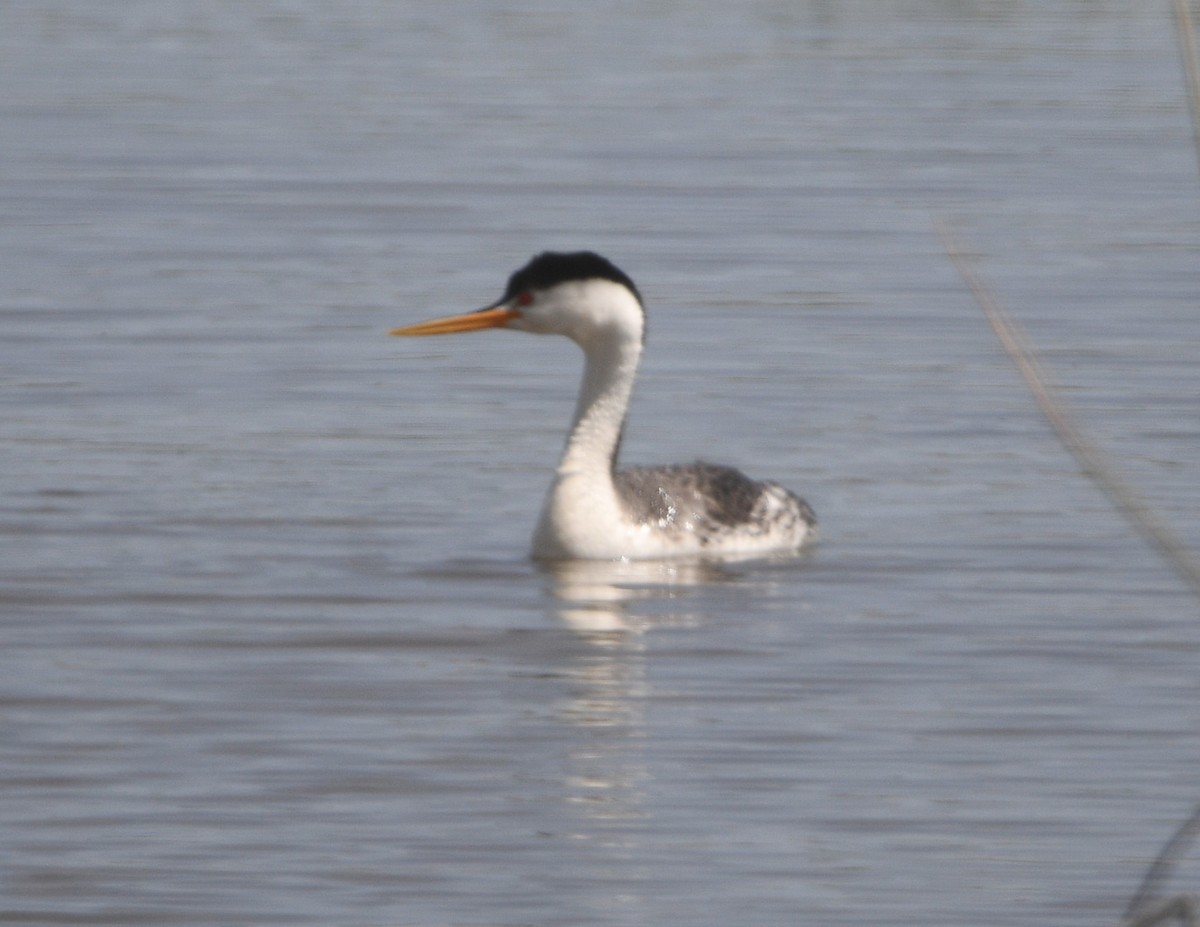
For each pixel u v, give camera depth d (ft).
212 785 36.96
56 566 49.32
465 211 96.53
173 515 53.57
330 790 36.83
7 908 32.53
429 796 36.65
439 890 33.22
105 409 63.87
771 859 34.42
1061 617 46.44
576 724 39.88
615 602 47.52
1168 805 36.40
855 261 86.53
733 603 47.52
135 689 41.52
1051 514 54.54
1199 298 79.30
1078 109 124.57
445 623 45.91
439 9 168.45
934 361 70.44
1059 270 84.33
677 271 84.79
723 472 53.06
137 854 34.32
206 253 87.10
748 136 116.06
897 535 52.95
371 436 61.62
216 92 130.11
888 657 43.80
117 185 101.86
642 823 35.68
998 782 37.37
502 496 56.24
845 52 146.41
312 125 119.03
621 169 106.83
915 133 116.98
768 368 69.72
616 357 51.01
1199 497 55.31
